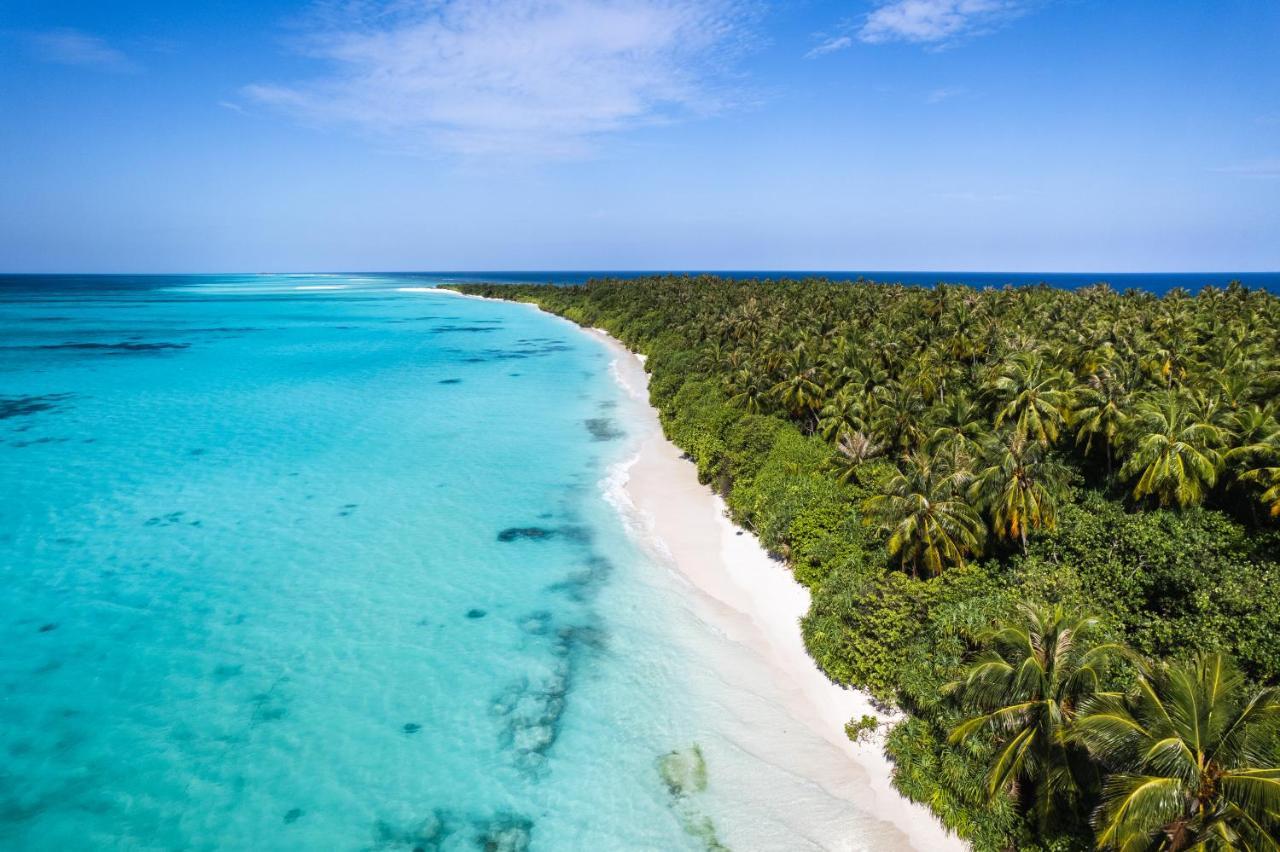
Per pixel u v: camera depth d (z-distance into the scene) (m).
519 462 61.78
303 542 45.28
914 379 59.41
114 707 29.52
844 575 33.66
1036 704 20.62
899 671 27.88
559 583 40.34
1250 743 16.31
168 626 35.47
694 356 87.75
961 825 22.70
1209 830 15.82
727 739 28.11
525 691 31.05
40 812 24.25
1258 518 39.03
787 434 51.72
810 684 30.95
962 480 34.69
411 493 54.16
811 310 102.94
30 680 31.05
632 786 25.92
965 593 30.05
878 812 24.31
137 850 23.00
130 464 59.75
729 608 37.59
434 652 33.75
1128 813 16.45
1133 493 40.56
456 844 23.48
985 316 86.94
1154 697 17.72
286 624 35.94
